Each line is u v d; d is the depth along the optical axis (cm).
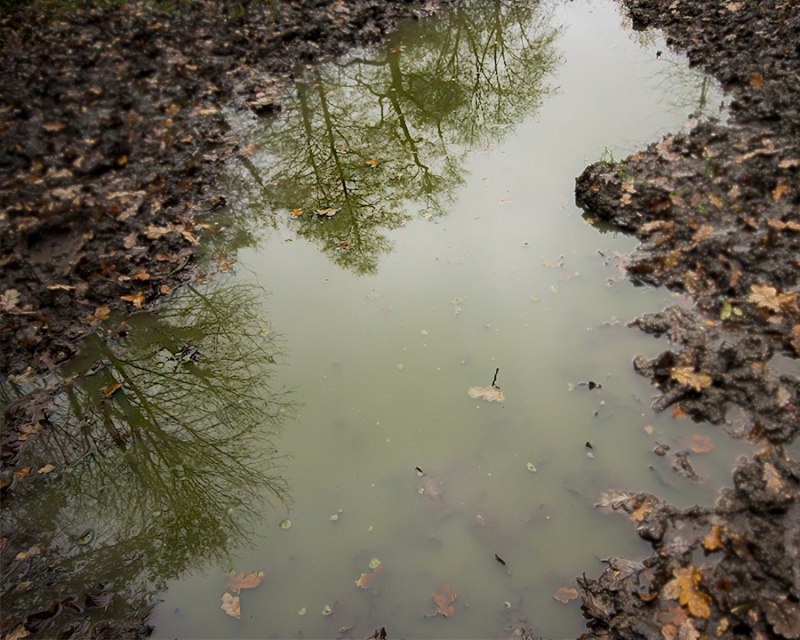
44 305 551
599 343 488
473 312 532
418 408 461
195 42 915
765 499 355
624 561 352
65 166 694
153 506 421
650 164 632
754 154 600
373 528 394
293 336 531
